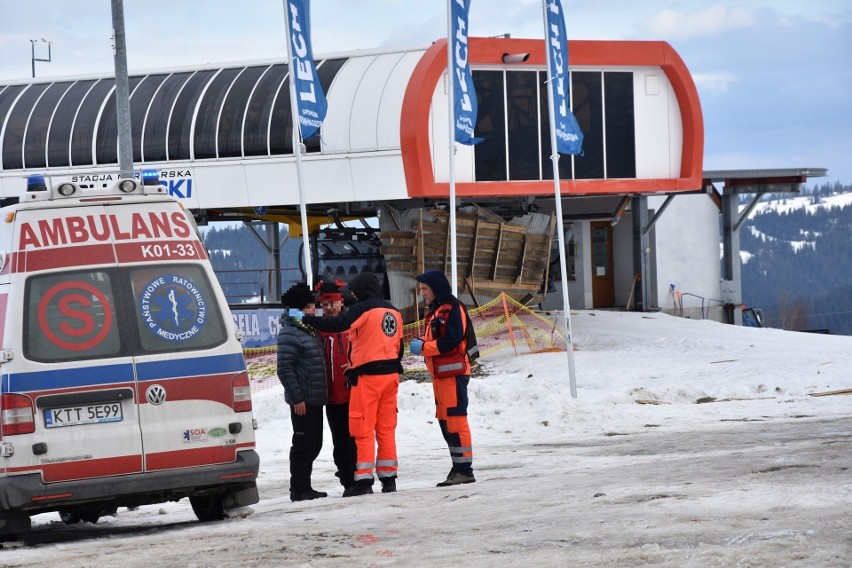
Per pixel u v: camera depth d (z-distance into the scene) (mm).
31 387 10664
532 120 38875
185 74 43062
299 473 13328
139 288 11133
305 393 13211
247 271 47312
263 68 41844
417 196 37375
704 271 53188
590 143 39688
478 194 38000
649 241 51625
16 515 10773
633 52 39688
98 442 10789
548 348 34688
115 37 27422
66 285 10953
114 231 11219
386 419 13133
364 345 12977
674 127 40812
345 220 45594
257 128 40156
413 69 38062
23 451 10586
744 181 52594
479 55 37562
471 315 37094
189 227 11516
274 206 42500
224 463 11188
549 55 26516
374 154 37938
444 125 37875
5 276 11016
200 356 11188
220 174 40812
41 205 11102
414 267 38281
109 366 10898
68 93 44281
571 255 48281
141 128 41969
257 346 40969
